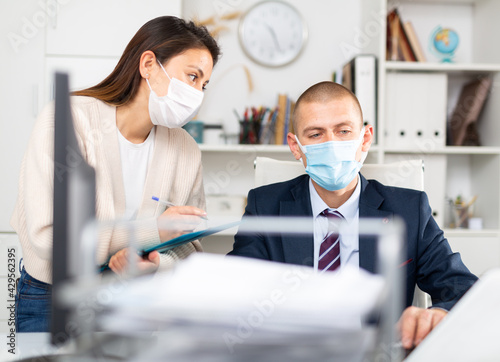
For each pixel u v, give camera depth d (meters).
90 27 2.43
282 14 2.78
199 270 0.53
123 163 1.34
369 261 1.10
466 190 2.84
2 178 2.39
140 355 0.51
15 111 2.40
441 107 2.56
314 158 1.24
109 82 1.33
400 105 2.56
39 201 1.04
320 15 2.81
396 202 1.30
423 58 2.63
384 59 2.51
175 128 1.47
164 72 1.28
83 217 0.51
